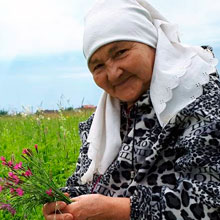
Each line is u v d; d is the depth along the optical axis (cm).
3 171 532
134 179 261
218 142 234
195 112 244
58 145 727
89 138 297
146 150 261
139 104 269
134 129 269
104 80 271
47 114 1075
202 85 254
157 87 256
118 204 255
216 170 230
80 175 319
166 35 276
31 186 271
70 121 1027
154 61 267
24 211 278
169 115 252
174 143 254
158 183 254
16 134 979
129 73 263
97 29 264
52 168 589
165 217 235
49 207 271
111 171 273
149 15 276
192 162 235
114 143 283
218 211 229
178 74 253
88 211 257
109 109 290
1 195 287
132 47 261
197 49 274
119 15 264
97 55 266
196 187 230
